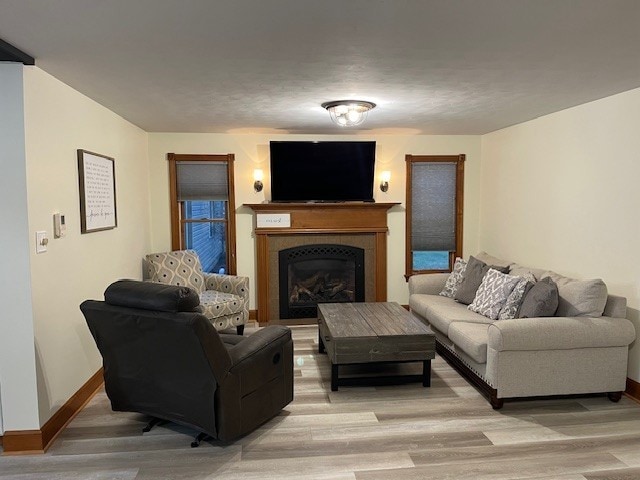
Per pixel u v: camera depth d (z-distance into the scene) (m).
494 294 3.76
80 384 3.12
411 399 3.24
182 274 4.66
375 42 2.25
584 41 2.25
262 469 2.39
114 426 2.87
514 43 2.28
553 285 3.29
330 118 4.31
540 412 3.04
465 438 2.71
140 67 2.62
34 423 2.56
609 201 3.43
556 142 4.05
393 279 5.60
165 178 5.16
